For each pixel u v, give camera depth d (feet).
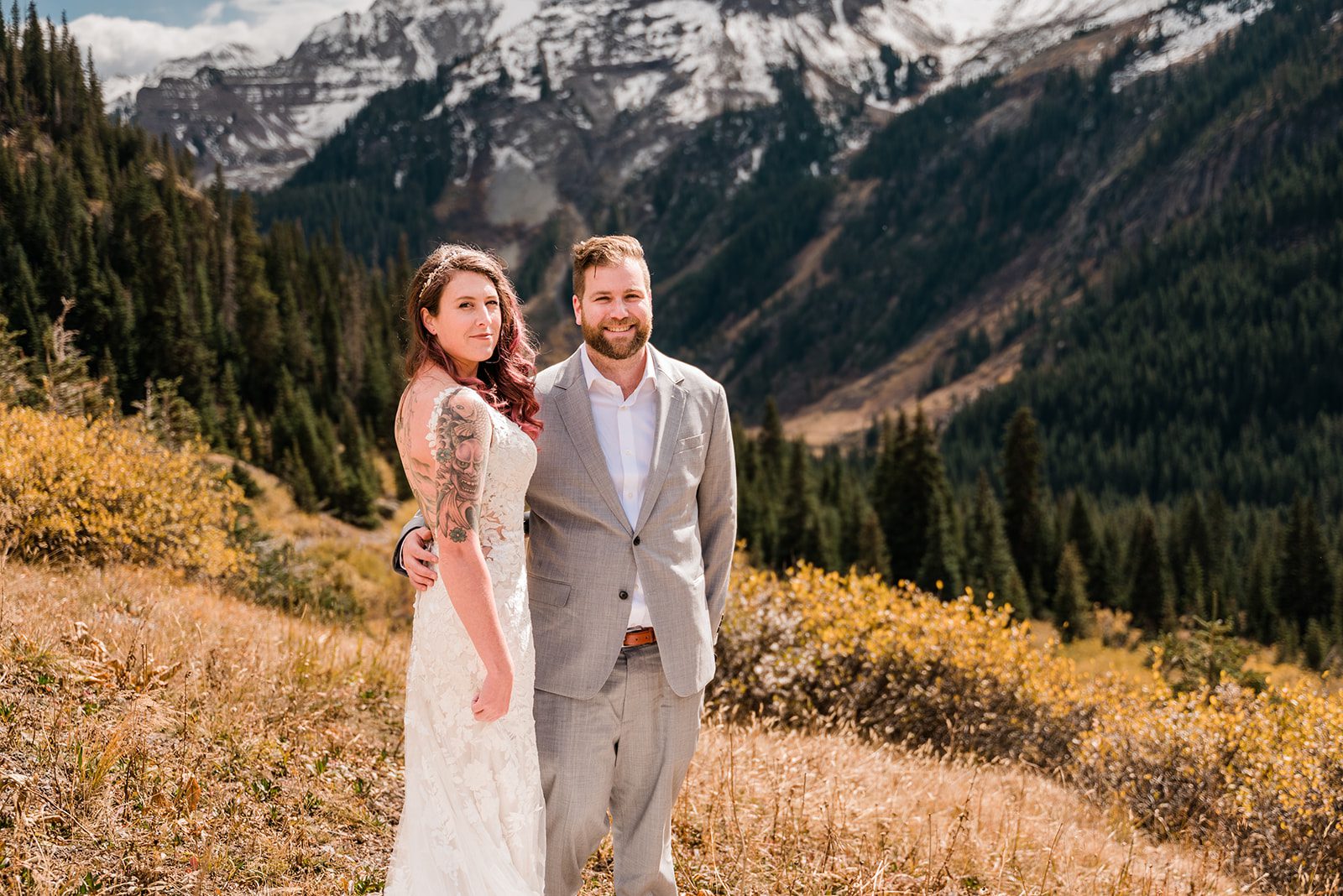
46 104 366.02
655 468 9.47
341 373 296.92
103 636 15.02
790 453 249.55
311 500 151.23
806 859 13.03
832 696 26.20
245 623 20.88
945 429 649.61
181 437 52.90
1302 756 23.31
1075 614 189.06
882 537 175.01
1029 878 14.17
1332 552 264.72
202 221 317.63
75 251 254.06
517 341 9.01
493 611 7.84
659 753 9.63
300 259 337.11
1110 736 26.99
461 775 8.09
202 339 260.83
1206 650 76.33
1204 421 563.89
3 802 9.48
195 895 9.00
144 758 11.00
